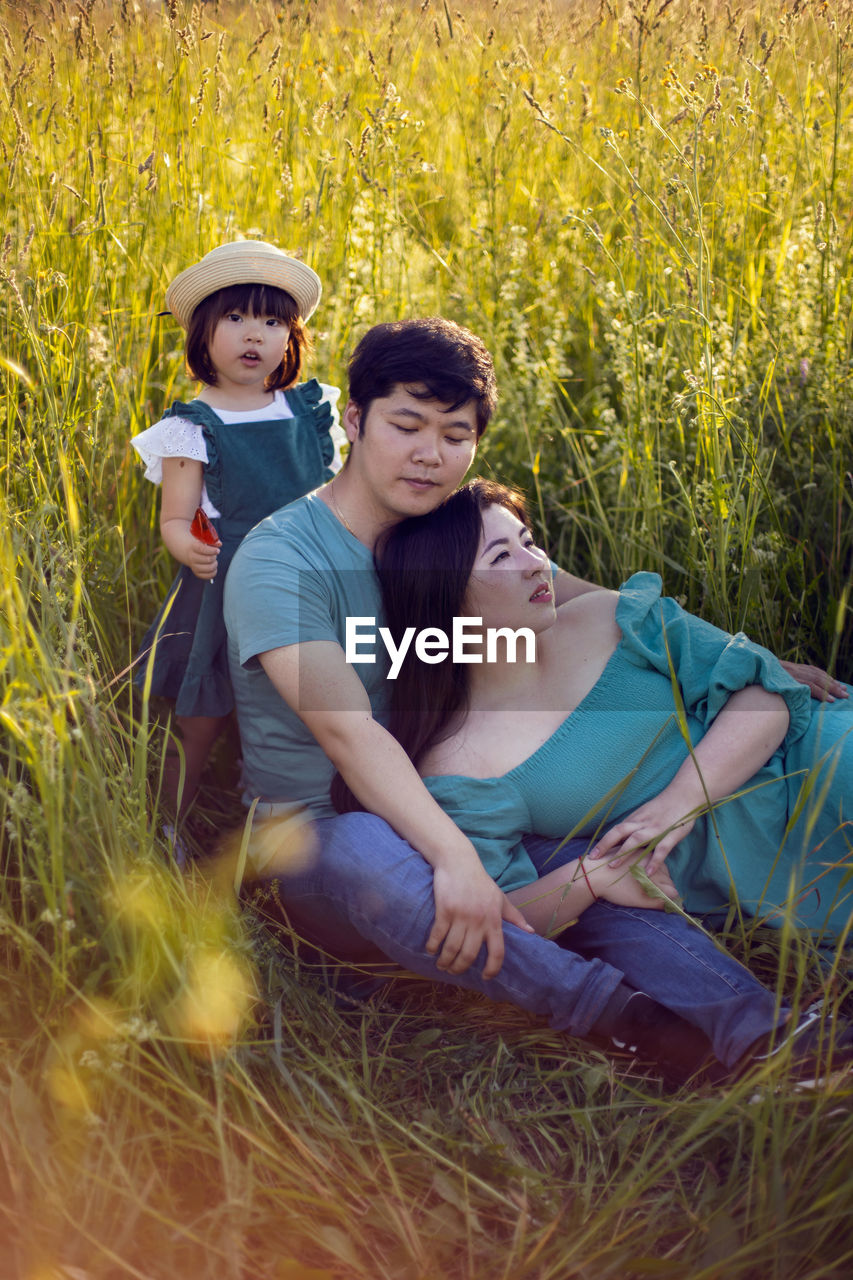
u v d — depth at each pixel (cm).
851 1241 155
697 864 224
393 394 213
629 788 225
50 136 356
